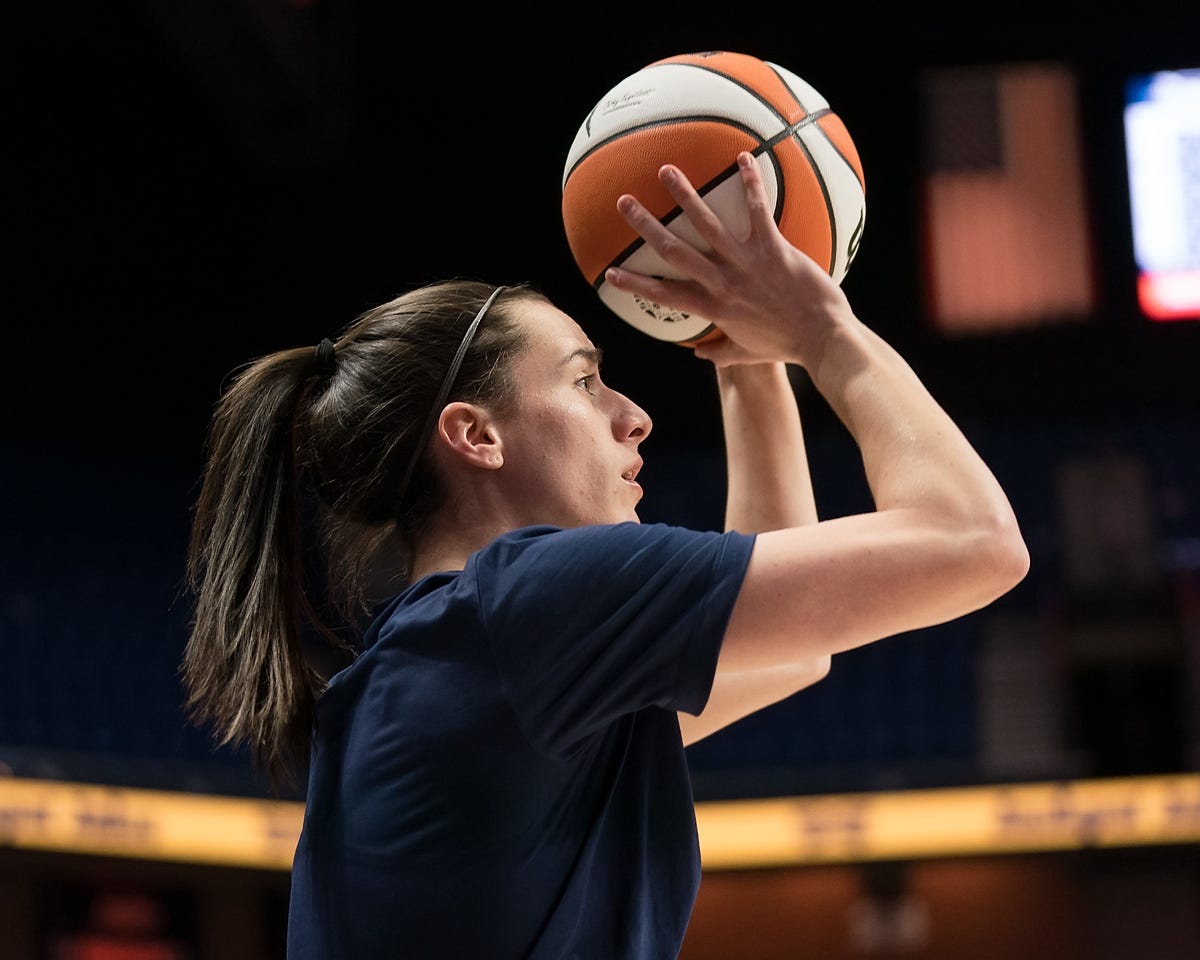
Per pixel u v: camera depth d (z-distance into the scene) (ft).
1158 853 35.24
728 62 6.63
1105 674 44.09
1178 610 44.39
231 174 48.52
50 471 46.19
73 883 31.45
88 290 47.96
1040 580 46.03
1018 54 48.85
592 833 5.49
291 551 6.25
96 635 41.24
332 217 49.08
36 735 36.76
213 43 35.29
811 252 6.58
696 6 48.03
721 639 5.16
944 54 49.03
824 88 49.32
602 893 5.48
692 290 6.10
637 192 6.34
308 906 5.65
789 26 48.16
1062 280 48.80
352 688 5.73
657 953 5.55
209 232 48.75
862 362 5.67
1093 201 48.65
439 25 47.83
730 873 35.86
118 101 47.14
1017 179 49.06
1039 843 35.27
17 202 46.93
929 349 49.06
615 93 6.69
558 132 49.42
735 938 36.99
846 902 36.78
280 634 6.04
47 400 47.26
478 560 5.46
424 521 6.21
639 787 5.70
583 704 5.25
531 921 5.31
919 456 5.38
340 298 48.93
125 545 45.44
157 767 32.04
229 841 32.42
